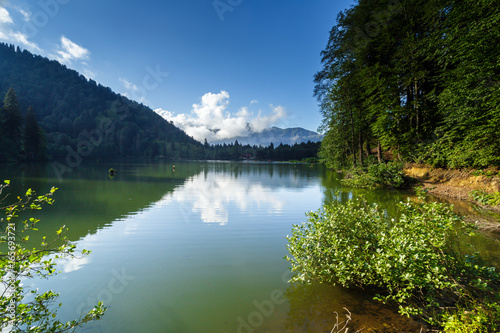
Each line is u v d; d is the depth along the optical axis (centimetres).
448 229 392
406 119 1945
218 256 562
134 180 2356
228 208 1113
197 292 405
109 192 1548
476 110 1197
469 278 383
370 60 2100
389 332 301
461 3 1278
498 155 1118
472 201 1062
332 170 4406
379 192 1495
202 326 319
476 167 1284
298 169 4906
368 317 334
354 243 454
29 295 380
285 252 590
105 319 330
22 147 5144
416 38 1708
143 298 384
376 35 1920
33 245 612
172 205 1173
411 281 337
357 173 1989
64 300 375
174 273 474
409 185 1583
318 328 313
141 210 1053
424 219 396
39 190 1542
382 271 354
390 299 379
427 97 1628
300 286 425
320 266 437
